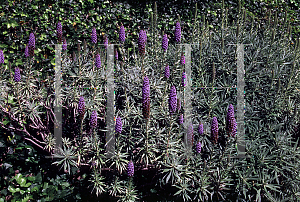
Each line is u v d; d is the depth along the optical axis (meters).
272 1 5.62
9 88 3.79
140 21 5.11
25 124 3.88
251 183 3.54
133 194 3.48
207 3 5.28
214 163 3.45
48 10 4.58
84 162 3.64
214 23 5.29
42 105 3.83
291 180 3.51
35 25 4.58
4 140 4.04
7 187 3.66
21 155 3.93
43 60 4.52
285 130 3.79
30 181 3.74
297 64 3.93
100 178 3.49
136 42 5.07
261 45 4.14
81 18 4.81
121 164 3.44
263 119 3.79
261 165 3.52
